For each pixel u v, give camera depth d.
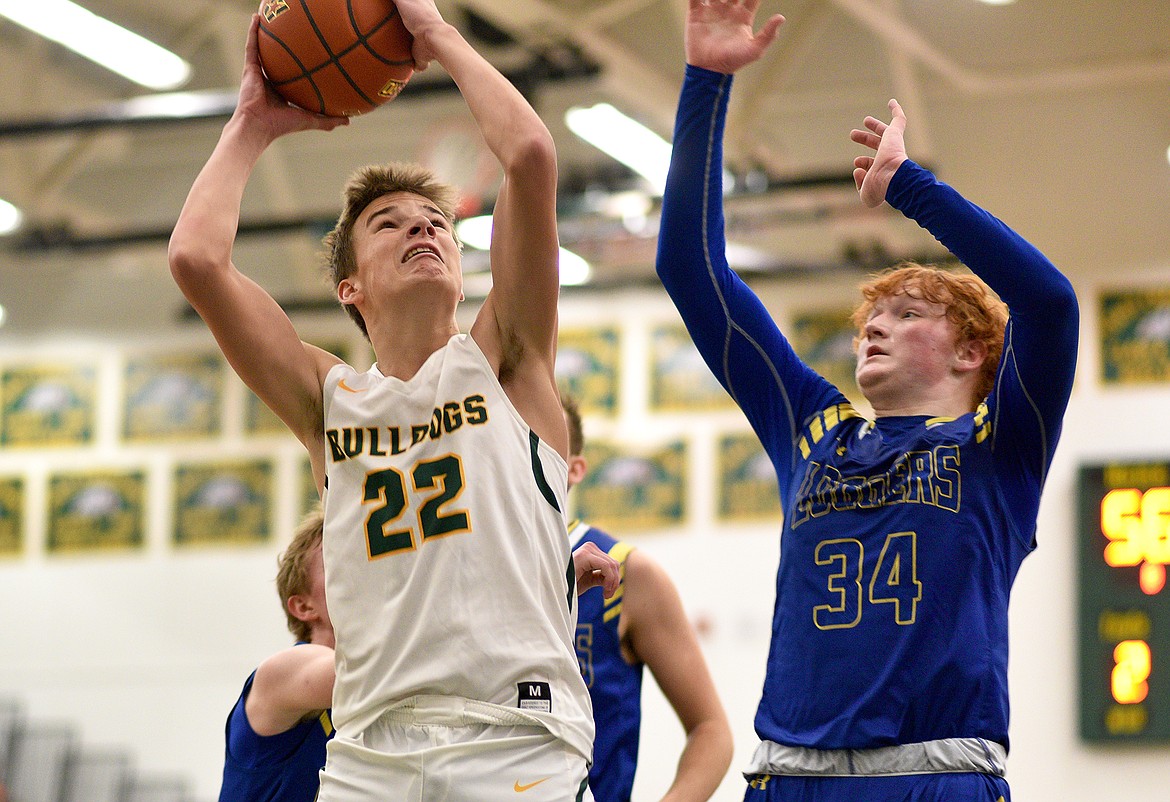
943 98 11.81
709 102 3.25
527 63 10.16
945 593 2.91
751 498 12.10
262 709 3.34
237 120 3.14
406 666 2.63
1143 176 11.54
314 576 3.53
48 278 13.93
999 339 3.25
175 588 13.08
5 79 12.09
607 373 12.66
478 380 2.81
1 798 11.63
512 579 2.66
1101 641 10.45
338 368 2.95
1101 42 11.02
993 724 2.85
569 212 11.38
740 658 11.73
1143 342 11.35
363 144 12.86
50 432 13.62
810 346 12.08
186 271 2.90
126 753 12.26
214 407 13.39
